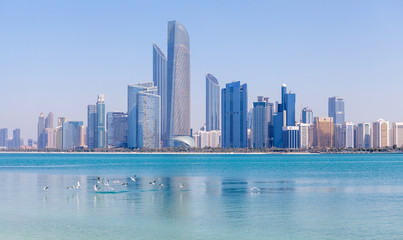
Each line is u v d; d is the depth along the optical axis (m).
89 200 83.31
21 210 71.94
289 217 66.38
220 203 80.06
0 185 114.69
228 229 58.22
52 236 54.38
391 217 66.38
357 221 63.38
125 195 91.31
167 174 167.50
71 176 154.25
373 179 140.25
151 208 74.00
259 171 193.62
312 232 56.62
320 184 119.81
